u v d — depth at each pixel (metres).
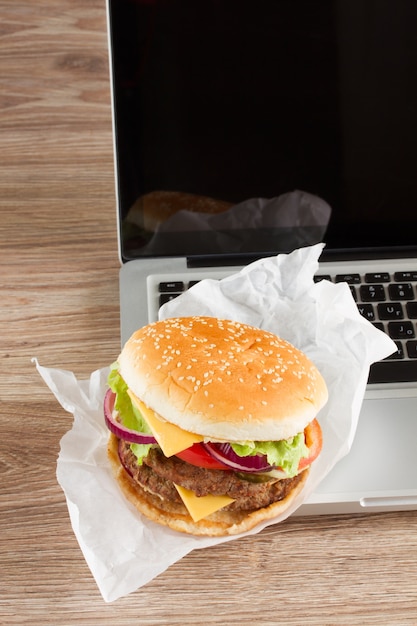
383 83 0.71
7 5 0.96
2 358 0.67
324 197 0.72
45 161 0.82
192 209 0.71
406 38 0.70
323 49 0.70
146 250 0.71
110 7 0.68
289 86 0.70
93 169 0.82
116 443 0.62
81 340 0.69
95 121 0.86
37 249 0.75
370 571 0.57
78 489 0.59
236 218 0.72
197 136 0.70
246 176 0.71
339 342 0.65
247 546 0.58
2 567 0.57
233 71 0.70
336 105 0.71
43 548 0.58
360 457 0.60
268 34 0.69
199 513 0.58
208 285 0.67
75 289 0.72
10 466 0.61
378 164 0.72
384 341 0.63
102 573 0.55
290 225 0.72
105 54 0.92
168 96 0.69
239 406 0.58
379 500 0.59
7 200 0.79
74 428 0.62
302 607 0.55
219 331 0.62
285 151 0.71
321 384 0.61
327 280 0.70
